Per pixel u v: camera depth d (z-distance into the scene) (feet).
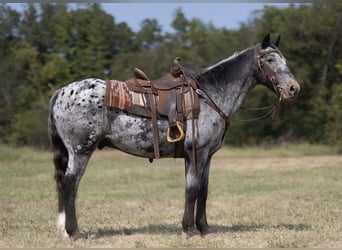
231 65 27.32
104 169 68.03
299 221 31.89
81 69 124.16
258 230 28.81
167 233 27.96
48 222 32.09
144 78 26.53
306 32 106.52
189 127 25.72
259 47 27.50
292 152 94.63
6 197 43.09
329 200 40.60
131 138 25.70
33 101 119.44
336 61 109.70
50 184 52.13
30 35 130.11
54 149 26.48
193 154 25.70
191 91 26.05
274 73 27.12
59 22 129.49
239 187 49.80
